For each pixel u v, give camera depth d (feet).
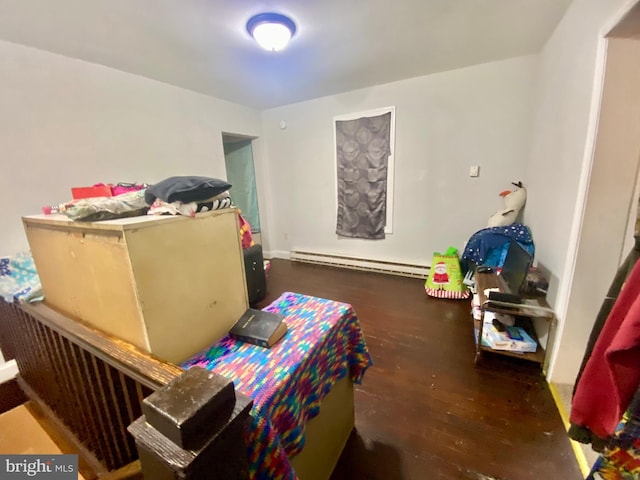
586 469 3.97
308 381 3.20
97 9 5.24
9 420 5.20
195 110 10.44
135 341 2.90
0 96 6.13
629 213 4.41
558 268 5.58
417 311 8.68
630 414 2.41
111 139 8.08
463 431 4.65
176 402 1.66
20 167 6.49
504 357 6.40
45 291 4.11
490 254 8.36
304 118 12.58
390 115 10.67
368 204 11.93
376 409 5.17
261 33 5.96
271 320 3.59
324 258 13.44
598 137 4.36
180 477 1.54
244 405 1.93
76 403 4.11
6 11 5.15
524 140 8.91
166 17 5.58
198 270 3.22
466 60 8.62
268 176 14.37
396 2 5.43
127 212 3.23
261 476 2.33
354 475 4.05
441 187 10.47
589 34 4.74
